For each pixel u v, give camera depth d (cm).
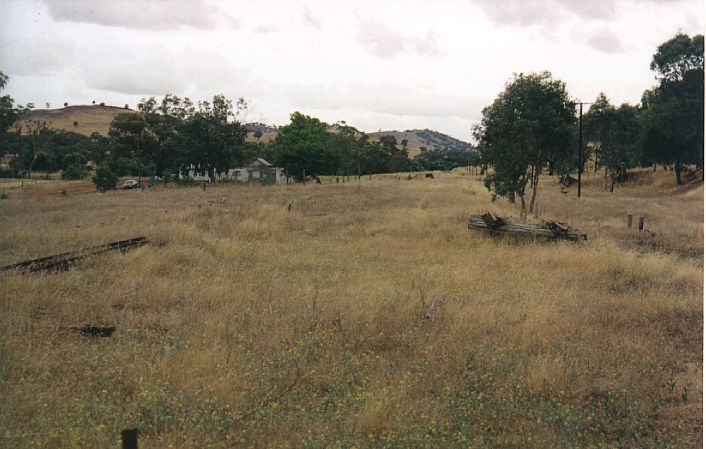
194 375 685
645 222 2420
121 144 8719
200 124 7300
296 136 7994
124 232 1680
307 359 762
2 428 535
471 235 1806
